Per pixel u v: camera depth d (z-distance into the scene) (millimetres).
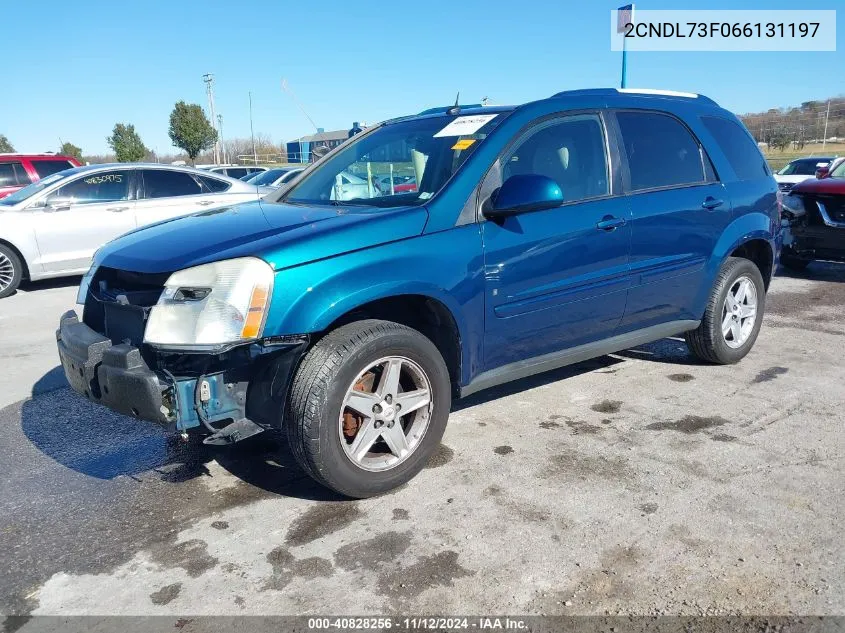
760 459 3512
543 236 3611
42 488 3436
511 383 4762
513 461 3551
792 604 2402
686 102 4699
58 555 2838
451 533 2898
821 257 8344
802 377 4773
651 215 4121
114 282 3338
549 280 3674
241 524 3035
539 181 3291
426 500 3182
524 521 2975
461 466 3508
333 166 4328
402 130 4203
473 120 3854
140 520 3102
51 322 7141
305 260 2918
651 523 2930
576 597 2471
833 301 7312
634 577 2574
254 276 2820
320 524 3012
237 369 2938
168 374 2846
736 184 4754
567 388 4633
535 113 3777
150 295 3076
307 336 2973
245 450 3797
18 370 5434
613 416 4129
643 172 4211
